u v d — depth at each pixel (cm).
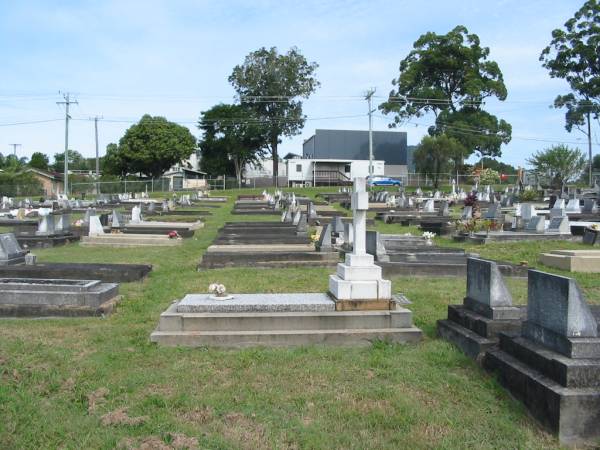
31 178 6488
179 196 5459
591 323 534
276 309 801
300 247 1662
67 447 482
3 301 920
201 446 477
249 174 9338
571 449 474
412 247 1609
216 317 775
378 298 816
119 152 7331
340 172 7731
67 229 2189
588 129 6016
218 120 7488
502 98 6469
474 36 6488
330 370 654
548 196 4394
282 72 7406
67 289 934
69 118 5688
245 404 562
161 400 566
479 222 2070
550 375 526
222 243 1748
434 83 6738
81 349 737
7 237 1322
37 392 598
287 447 479
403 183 6806
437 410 549
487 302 715
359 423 522
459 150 5894
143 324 867
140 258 1614
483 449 473
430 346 740
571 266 1355
